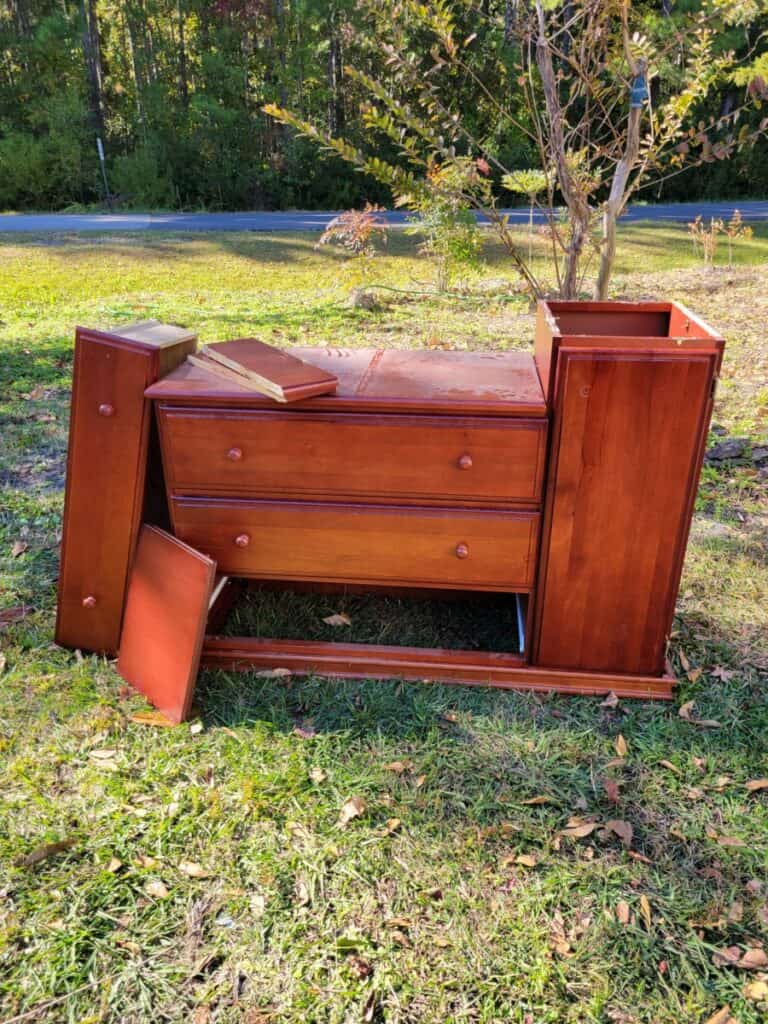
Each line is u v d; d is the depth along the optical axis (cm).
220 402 226
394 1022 152
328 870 184
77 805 201
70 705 235
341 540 238
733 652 262
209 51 2158
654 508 221
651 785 209
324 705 238
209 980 160
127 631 246
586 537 226
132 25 2198
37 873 182
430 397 220
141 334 246
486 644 271
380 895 178
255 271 1152
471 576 237
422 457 224
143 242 1395
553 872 184
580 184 484
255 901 176
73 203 2148
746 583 300
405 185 505
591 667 244
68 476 242
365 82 472
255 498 236
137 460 237
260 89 2139
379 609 290
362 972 161
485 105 1586
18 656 257
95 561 248
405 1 467
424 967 162
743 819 198
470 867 185
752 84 476
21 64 2256
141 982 159
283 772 212
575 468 218
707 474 394
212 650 254
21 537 337
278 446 229
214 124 2047
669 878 182
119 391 233
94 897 177
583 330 259
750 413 480
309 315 760
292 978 160
